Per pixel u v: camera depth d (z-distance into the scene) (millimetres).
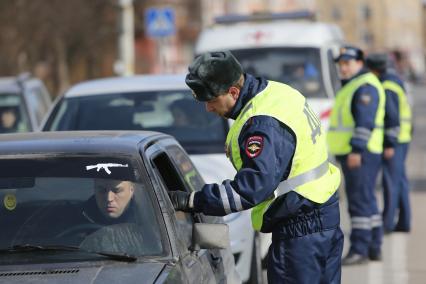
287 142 8531
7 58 51250
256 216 8945
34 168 8773
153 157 9094
